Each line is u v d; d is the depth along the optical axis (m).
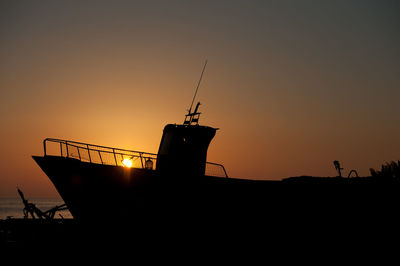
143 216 15.77
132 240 15.75
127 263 15.52
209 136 18.45
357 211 17.44
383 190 17.77
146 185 15.84
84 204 15.77
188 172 17.52
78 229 16.17
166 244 15.80
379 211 17.53
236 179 16.70
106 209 15.77
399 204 17.66
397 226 17.41
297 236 16.81
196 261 15.85
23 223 17.48
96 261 15.40
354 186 17.67
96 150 16.69
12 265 14.23
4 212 130.62
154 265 15.57
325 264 16.67
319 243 16.89
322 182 17.61
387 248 17.12
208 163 18.22
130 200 15.74
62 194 15.84
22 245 15.57
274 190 16.92
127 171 15.77
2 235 16.64
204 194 16.25
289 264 16.47
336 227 17.16
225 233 16.34
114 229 15.80
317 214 17.12
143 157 17.67
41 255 15.02
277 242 16.62
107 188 15.66
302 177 17.91
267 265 16.34
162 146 18.42
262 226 16.62
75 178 15.54
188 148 17.89
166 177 16.08
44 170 15.76
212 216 16.30
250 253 16.38
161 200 15.91
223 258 16.12
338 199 17.38
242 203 16.58
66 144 16.41
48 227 16.73
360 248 17.08
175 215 15.98
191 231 16.06
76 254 15.41
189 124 18.80
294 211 16.95
